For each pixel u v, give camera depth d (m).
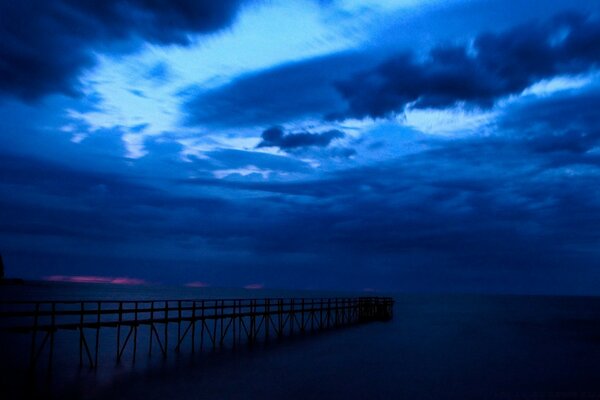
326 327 49.84
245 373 24.92
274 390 21.59
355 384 23.44
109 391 20.47
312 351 33.34
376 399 20.78
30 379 21.80
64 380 22.36
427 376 25.98
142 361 27.56
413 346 38.41
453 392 22.56
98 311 24.59
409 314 88.06
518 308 127.50
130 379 22.78
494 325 64.31
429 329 54.25
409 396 21.55
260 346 34.69
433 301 187.88
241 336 40.94
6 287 174.88
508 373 27.59
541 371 28.61
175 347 33.94
